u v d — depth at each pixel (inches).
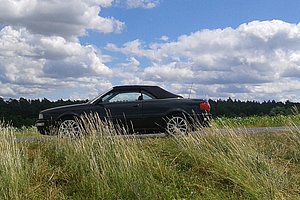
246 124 805.2
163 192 368.8
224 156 412.2
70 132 491.8
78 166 400.5
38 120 558.6
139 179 370.3
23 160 398.9
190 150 429.4
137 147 420.8
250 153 413.1
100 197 359.6
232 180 382.9
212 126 466.3
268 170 395.9
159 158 420.5
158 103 557.0
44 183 382.6
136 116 554.6
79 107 553.3
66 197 368.5
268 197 358.9
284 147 462.0
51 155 432.8
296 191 378.3
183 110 551.8
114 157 394.6
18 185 361.7
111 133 432.8
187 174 405.4
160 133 566.3
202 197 369.7
